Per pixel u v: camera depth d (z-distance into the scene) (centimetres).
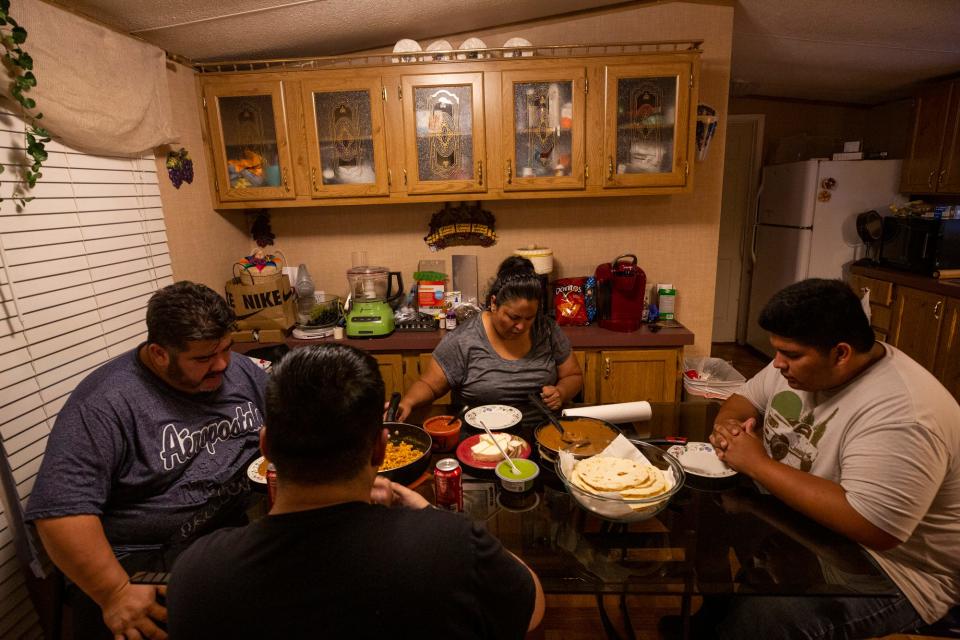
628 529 115
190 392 138
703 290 309
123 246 211
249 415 154
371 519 67
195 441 139
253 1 203
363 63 289
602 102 252
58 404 175
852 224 388
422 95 254
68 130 178
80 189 189
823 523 113
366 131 259
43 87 168
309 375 67
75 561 108
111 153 203
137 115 209
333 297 301
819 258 396
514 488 127
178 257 248
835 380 123
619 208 301
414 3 231
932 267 319
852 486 112
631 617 187
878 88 393
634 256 280
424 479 134
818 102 456
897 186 382
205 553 67
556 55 279
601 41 279
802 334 116
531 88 253
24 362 163
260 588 62
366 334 271
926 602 119
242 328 275
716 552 108
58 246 178
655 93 253
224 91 256
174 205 245
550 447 141
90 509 114
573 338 268
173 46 236
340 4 220
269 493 122
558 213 302
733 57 338
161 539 133
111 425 123
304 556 63
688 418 171
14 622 158
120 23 204
